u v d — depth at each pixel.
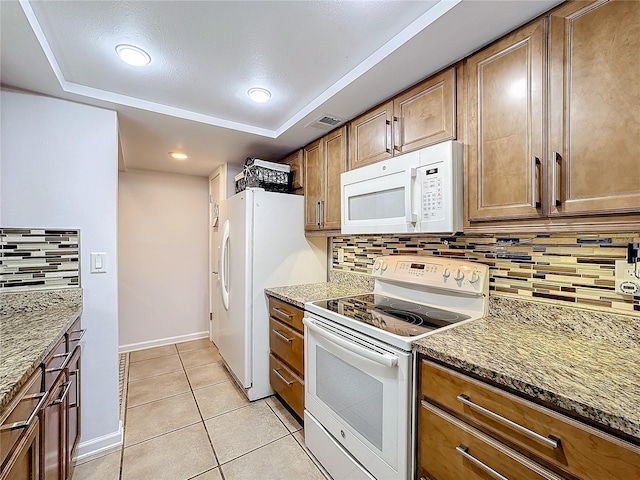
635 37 0.89
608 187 0.94
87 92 1.70
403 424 1.18
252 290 2.34
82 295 1.75
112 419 1.84
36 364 0.97
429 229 1.40
